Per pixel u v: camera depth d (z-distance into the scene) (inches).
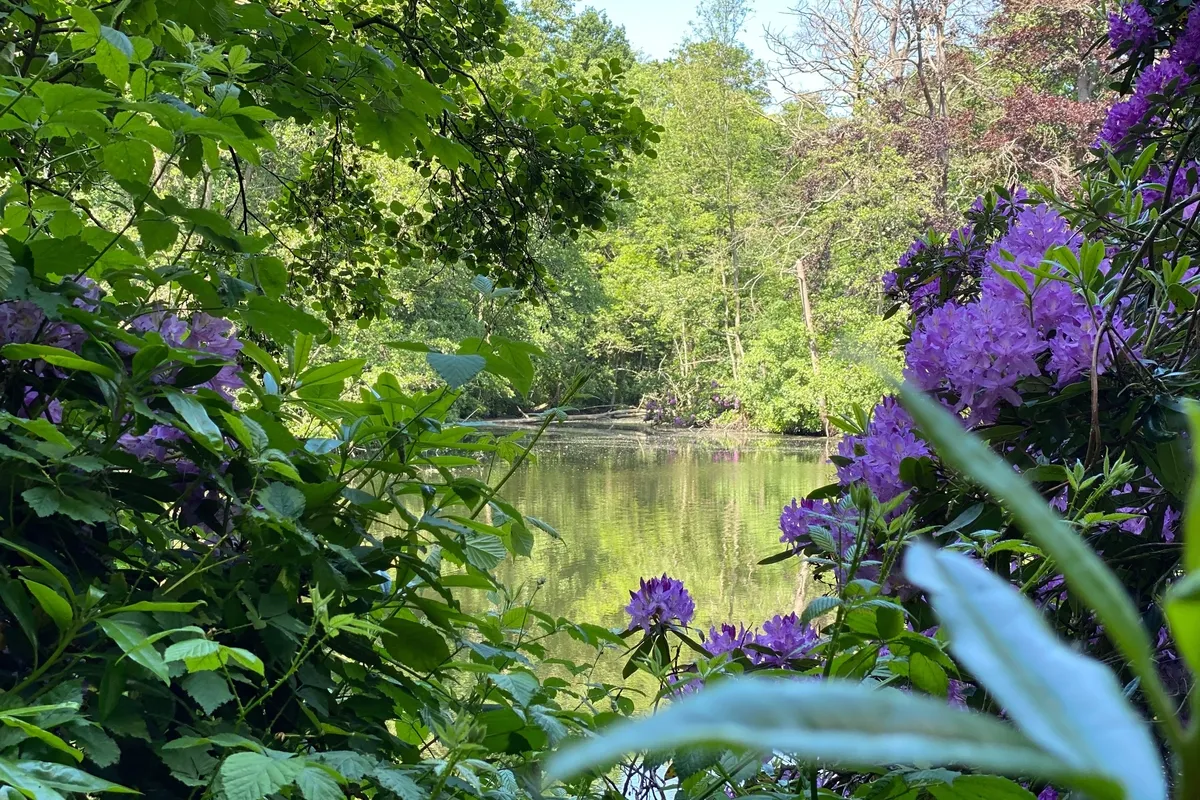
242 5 75.9
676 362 1013.2
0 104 38.5
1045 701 3.9
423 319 537.6
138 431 36.6
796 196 783.1
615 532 332.8
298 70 86.8
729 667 42.8
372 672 41.1
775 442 762.2
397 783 31.3
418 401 44.1
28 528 36.5
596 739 3.5
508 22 137.3
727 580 241.0
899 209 659.4
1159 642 44.4
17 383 39.1
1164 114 78.7
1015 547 36.9
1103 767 3.6
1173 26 83.0
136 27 68.1
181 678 34.7
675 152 944.9
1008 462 52.6
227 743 28.9
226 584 36.0
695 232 948.6
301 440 42.5
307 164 150.0
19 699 27.7
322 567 36.9
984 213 82.7
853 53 767.1
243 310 43.5
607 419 1043.9
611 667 117.2
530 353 44.1
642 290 975.0
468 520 42.5
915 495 49.5
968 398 52.3
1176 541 47.9
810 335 788.0
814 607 32.8
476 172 139.1
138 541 41.8
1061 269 53.4
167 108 39.7
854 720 3.4
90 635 35.0
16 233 46.6
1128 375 51.3
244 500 39.4
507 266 144.1
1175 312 59.1
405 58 131.0
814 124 797.2
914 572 4.6
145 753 33.0
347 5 120.6
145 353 35.7
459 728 32.8
